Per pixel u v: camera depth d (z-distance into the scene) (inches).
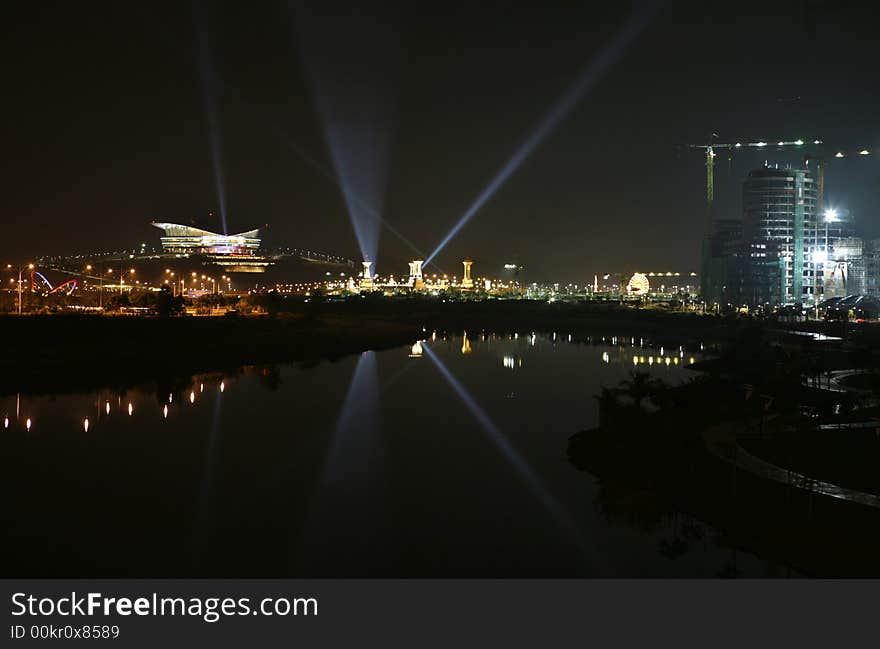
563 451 3152.1
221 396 4532.5
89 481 2704.2
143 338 6343.5
